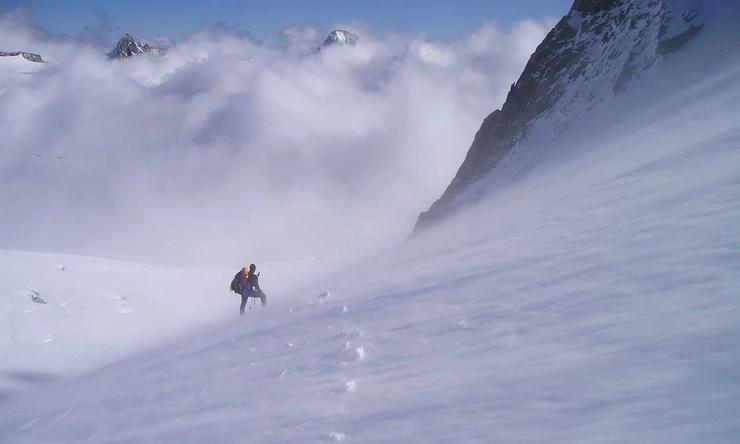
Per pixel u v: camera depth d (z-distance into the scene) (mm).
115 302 24703
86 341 20109
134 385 8867
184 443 5074
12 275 25422
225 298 26453
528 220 11055
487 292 6891
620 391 3408
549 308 5570
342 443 3992
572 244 7613
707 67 22203
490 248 9555
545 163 25109
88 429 6879
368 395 4887
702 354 3529
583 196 11094
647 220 7348
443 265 9789
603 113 25359
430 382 4742
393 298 8516
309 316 9586
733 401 2867
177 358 10148
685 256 5574
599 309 5074
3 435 8172
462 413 3867
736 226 5969
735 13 24516
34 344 19859
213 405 6137
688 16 26281
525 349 4781
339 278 15734
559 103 31234
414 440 3674
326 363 6383
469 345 5391
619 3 32906
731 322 3867
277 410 5211
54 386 13969
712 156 9875
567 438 3035
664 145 13898
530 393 3828
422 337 6172
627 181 10688
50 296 24109
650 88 23969
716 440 2545
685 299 4602
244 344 9234
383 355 6031
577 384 3713
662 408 3035
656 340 3988
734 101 15180
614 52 29484
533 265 7320
